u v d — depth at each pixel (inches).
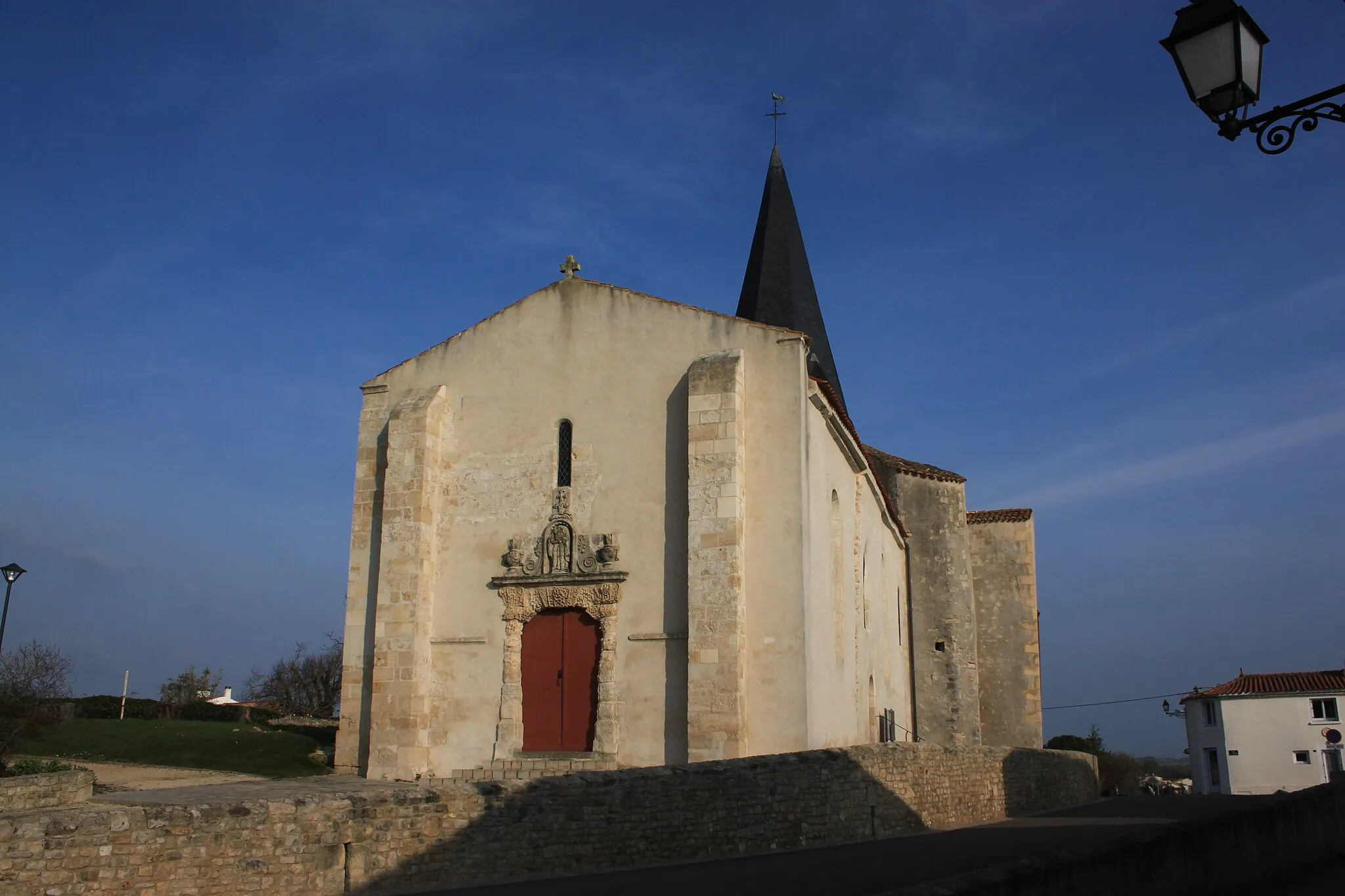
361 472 919.7
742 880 465.7
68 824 375.6
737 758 629.6
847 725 923.4
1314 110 275.0
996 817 866.8
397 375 932.0
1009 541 1370.6
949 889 248.2
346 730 869.8
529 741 815.7
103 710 1282.0
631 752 781.3
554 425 869.8
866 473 1040.8
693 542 776.3
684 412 830.5
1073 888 283.0
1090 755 1187.3
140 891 387.9
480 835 481.1
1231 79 280.8
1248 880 380.2
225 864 410.0
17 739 862.5
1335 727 1824.6
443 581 869.2
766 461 800.3
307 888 429.4
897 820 700.0
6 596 934.4
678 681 782.5
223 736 1036.5
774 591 775.7
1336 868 435.2
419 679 839.7
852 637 958.4
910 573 1333.7
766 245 1401.3
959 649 1300.4
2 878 357.7
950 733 1277.1
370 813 452.1
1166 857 332.2
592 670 816.3
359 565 900.0
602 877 487.5
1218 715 1940.2
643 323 862.5
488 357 905.5
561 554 836.6
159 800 628.1
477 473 882.1
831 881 459.8
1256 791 1856.5
